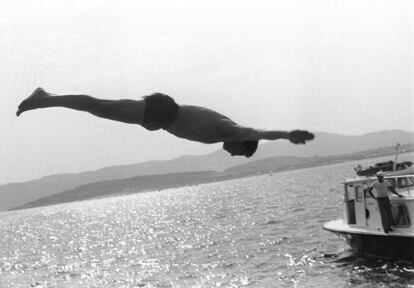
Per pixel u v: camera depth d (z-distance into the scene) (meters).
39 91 3.82
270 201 84.38
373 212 23.75
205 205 105.62
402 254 23.11
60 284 34.41
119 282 31.84
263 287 24.73
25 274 40.91
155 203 161.12
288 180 179.75
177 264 34.75
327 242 33.28
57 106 3.81
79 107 3.78
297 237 37.97
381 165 24.27
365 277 22.78
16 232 101.12
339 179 121.81
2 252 62.25
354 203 24.91
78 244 60.28
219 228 54.28
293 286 23.91
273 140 3.41
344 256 27.77
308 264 27.78
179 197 180.38
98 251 50.16
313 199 73.75
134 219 94.44
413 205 21.73
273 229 46.03
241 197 115.25
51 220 138.25
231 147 3.79
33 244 69.12
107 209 165.88
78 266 41.25
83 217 128.38
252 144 3.76
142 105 3.77
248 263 31.08
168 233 57.34
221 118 3.78
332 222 27.95
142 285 29.78
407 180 22.84
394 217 22.72
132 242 53.72
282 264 29.00
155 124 3.79
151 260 38.47
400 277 21.81
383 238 23.17
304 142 3.23
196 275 30.11
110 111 3.77
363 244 24.88
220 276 28.75
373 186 22.52
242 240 41.66
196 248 41.25
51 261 47.22
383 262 24.12
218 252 37.25
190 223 67.00
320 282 23.70
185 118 3.81
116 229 75.12
